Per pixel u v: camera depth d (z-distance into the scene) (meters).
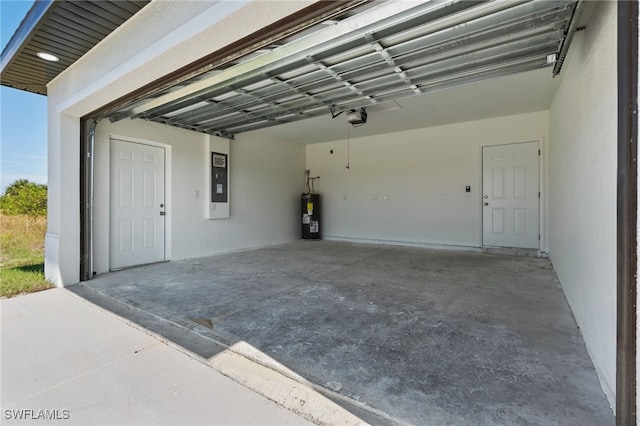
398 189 6.87
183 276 4.12
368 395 1.57
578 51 2.50
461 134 6.07
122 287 3.62
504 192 5.70
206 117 4.66
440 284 3.65
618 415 1.15
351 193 7.58
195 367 1.88
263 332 2.35
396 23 2.05
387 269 4.48
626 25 1.13
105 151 4.31
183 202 5.30
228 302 3.05
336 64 2.89
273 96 3.77
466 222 6.07
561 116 3.54
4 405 1.53
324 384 1.68
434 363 1.87
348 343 2.15
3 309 2.95
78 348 2.13
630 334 1.11
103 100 3.40
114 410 1.49
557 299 3.03
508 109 5.14
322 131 6.75
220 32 2.13
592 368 1.78
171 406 1.52
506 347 2.05
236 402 1.55
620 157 1.17
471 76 3.19
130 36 2.71
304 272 4.32
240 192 6.38
